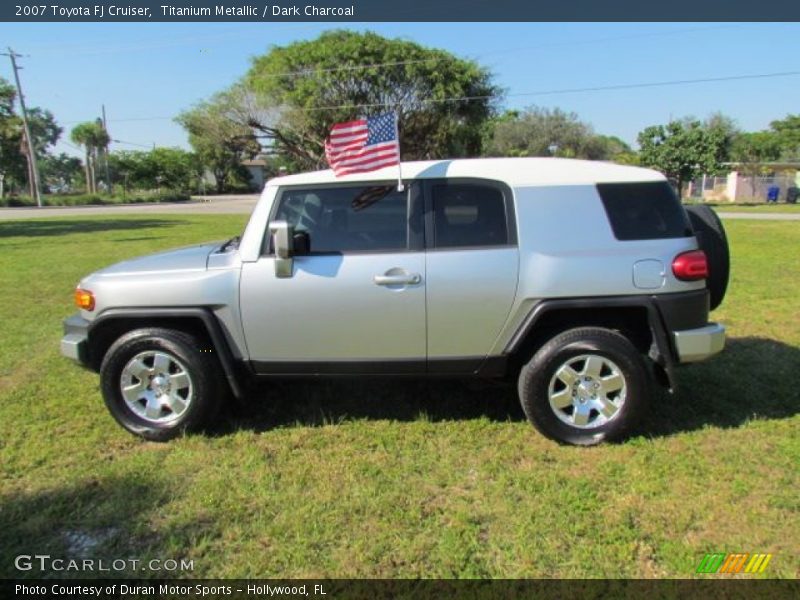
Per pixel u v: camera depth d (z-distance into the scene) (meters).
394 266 3.84
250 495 3.34
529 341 3.99
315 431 4.14
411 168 3.99
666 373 3.84
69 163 85.56
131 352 3.99
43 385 5.12
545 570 2.72
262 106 44.78
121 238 17.58
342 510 3.19
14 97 51.78
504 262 3.81
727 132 47.81
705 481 3.41
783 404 4.48
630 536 2.93
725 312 7.25
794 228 18.80
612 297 3.79
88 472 3.62
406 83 43.62
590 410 3.87
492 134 53.59
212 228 21.09
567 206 3.88
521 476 3.49
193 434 4.07
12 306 8.24
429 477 3.51
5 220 27.62
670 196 3.95
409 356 3.93
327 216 3.97
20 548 2.92
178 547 2.91
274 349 3.96
